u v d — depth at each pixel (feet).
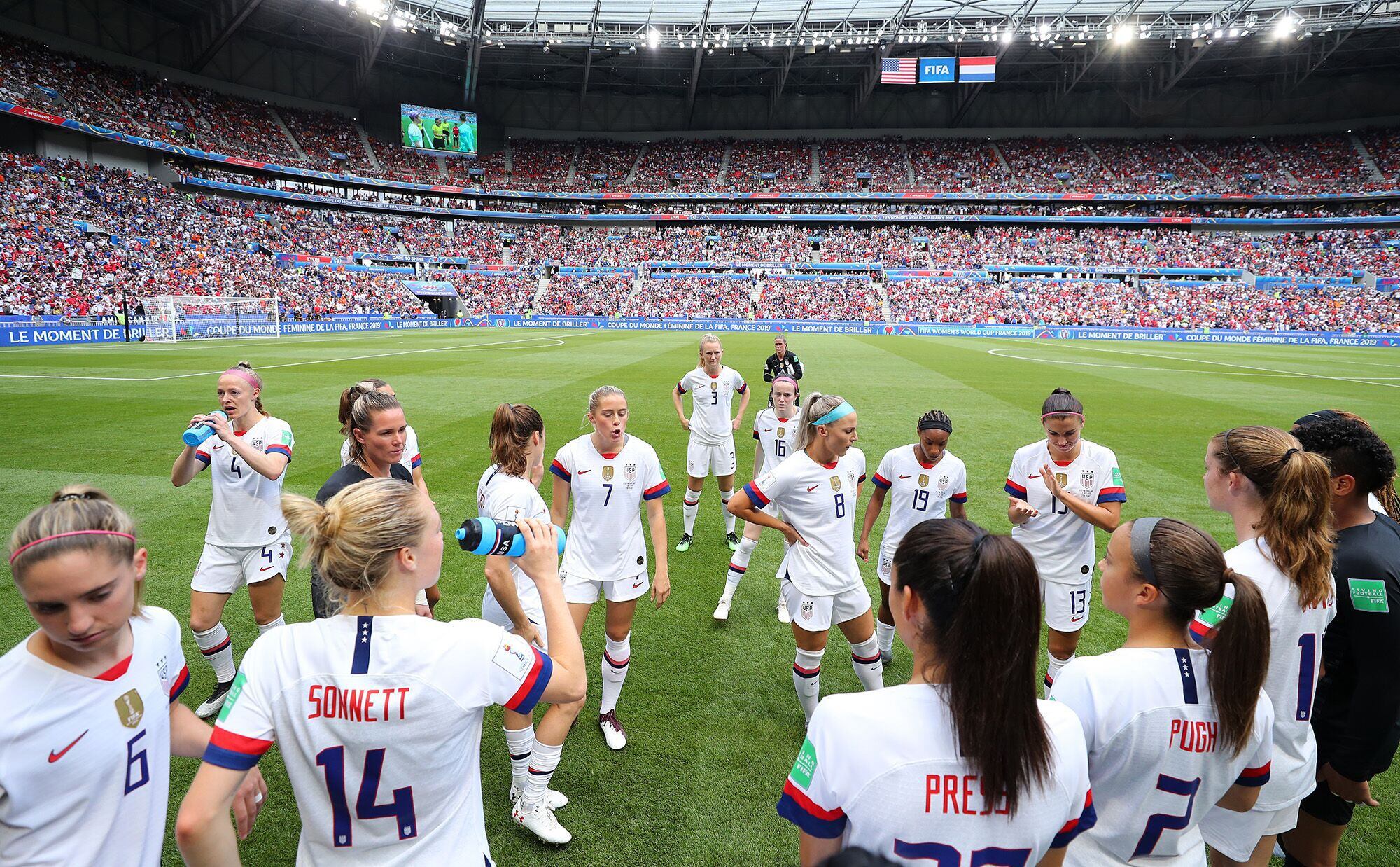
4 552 21.35
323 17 155.74
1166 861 6.06
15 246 107.45
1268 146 194.59
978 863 4.81
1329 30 149.59
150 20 156.46
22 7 136.26
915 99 213.25
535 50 177.27
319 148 184.85
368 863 5.61
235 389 12.88
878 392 55.72
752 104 218.79
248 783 6.32
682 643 16.12
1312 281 165.48
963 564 4.66
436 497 26.35
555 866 9.39
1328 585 6.86
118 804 5.82
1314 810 8.14
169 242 134.82
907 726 4.90
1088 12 152.87
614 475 12.19
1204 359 95.35
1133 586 6.03
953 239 199.00
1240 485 7.64
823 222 213.46
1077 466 12.82
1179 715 5.72
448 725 5.45
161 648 6.34
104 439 33.94
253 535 13.20
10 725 5.22
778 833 10.02
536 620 11.60
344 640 5.39
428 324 160.76
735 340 124.36
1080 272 182.91
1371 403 51.98
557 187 215.31
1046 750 4.75
